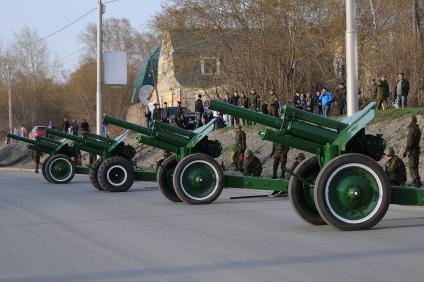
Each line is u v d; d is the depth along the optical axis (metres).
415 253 8.09
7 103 74.62
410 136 15.61
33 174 30.45
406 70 28.89
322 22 35.62
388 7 31.34
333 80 34.56
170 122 33.16
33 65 76.12
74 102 68.06
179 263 7.79
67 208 13.94
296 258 7.91
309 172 10.52
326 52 35.19
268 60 35.97
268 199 15.37
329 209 9.73
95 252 8.63
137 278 7.09
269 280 6.84
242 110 10.54
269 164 23.77
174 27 37.47
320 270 7.24
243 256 8.12
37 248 9.05
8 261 8.20
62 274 7.39
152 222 11.44
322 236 9.48
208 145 14.75
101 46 31.66
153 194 17.38
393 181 14.02
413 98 28.20
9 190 19.47
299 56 35.38
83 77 67.12
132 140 34.16
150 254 8.39
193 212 12.88
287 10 35.34
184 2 36.97
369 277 6.86
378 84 24.20
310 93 30.97
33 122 75.12
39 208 14.04
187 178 14.24
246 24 36.09
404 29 30.06
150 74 51.25
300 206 10.48
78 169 23.19
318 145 10.31
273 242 9.08
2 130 73.38
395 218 11.39
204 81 38.00
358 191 9.69
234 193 17.20
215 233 10.02
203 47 37.28
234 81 36.50
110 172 18.09
